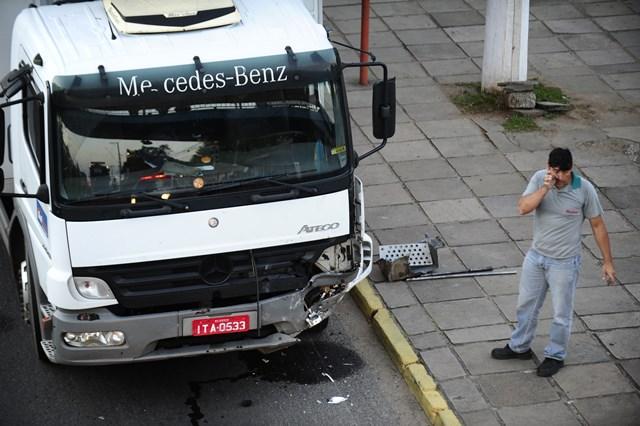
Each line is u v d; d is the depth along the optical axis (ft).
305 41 29.96
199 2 30.94
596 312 36.06
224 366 34.37
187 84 28.43
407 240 41.06
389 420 31.55
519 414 30.81
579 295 37.17
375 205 43.73
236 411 32.04
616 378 32.40
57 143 27.84
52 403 32.58
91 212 28.04
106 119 28.04
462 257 39.86
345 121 30.22
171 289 29.19
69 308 28.68
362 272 32.14
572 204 30.60
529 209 30.55
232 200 29.07
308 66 29.35
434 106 52.70
